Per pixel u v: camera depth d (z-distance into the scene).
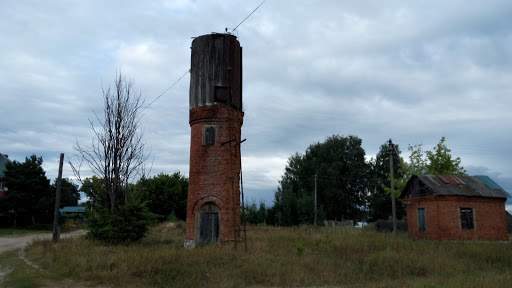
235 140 21.53
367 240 21.81
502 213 28.36
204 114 22.47
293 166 67.88
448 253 18.42
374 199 62.25
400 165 42.47
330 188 61.03
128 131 25.83
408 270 14.87
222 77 22.84
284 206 51.56
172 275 13.25
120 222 22.98
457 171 38.94
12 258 18.41
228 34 23.47
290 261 15.59
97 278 13.20
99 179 25.55
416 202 29.89
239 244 20.50
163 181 52.34
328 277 13.74
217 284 12.58
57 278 13.45
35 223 46.31
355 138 66.19
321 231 32.69
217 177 21.94
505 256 17.91
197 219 21.77
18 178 42.97
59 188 25.61
